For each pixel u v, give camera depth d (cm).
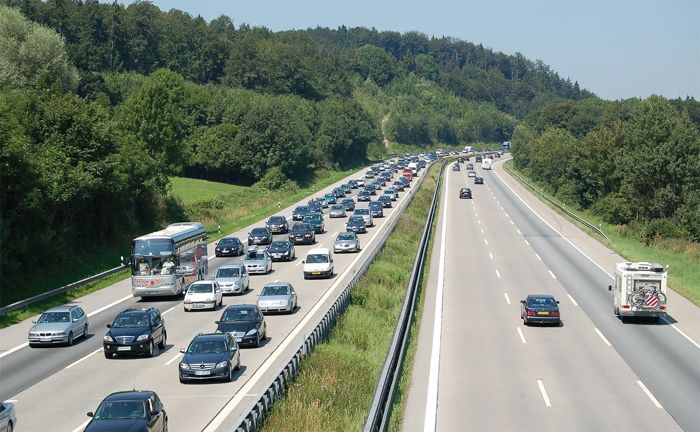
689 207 9400
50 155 6619
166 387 3183
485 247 8031
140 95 10588
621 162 10488
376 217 10819
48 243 6172
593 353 3831
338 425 2628
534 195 14238
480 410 2869
